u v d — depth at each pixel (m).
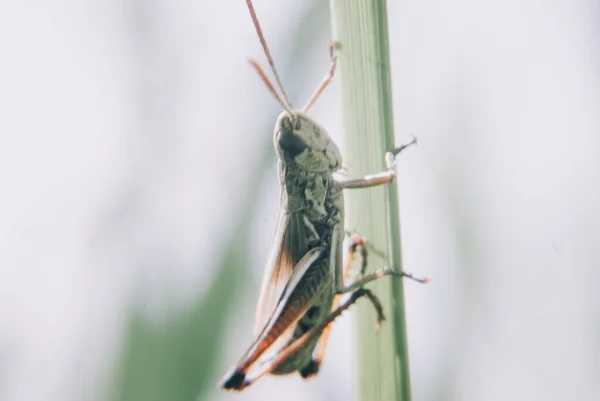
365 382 0.12
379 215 0.12
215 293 0.12
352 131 0.12
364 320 0.12
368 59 0.12
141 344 0.12
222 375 0.12
